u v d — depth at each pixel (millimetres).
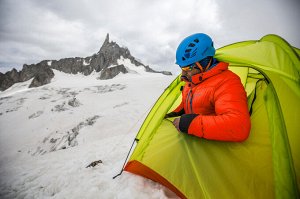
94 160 5730
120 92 78938
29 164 7031
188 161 2883
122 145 7383
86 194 3451
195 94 2607
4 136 54062
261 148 2520
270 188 2350
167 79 98438
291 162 2189
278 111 2330
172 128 3338
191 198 2656
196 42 2504
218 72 2459
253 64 2605
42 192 4004
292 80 2346
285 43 2514
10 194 4156
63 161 6602
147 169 3359
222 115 2148
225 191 2469
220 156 2645
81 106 67500
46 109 70750
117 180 3709
